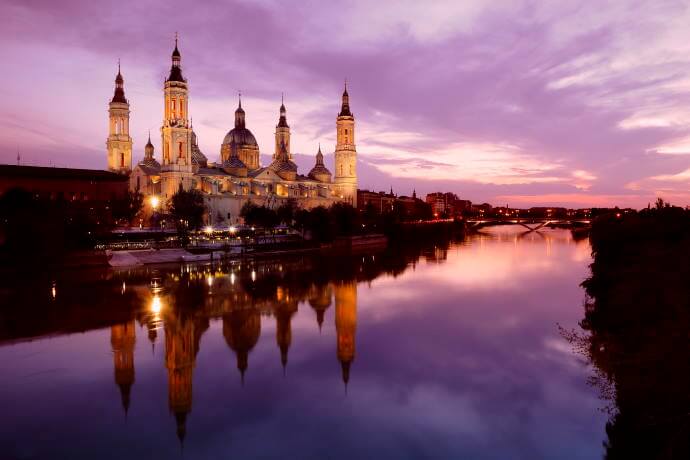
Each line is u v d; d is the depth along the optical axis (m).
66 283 92.25
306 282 102.06
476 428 39.47
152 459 34.69
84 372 49.78
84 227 117.25
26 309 72.56
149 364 52.44
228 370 51.41
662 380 28.17
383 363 53.78
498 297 87.56
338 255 153.00
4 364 51.53
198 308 76.56
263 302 82.25
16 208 106.94
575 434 38.41
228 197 190.12
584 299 85.44
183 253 131.88
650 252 44.25
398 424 40.22
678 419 26.28
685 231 61.56
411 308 79.06
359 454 35.78
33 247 103.94
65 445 36.19
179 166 175.12
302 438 37.91
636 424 32.97
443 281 104.56
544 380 48.75
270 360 54.53
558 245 199.75
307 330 66.12
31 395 44.34
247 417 41.16
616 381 36.09
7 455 34.75
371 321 71.00
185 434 38.12
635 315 39.97
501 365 53.03
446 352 57.34
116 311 72.94
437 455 35.72
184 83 177.50
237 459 34.97
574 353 56.47
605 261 67.81
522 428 39.34
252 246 149.25
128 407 42.44
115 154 193.50
